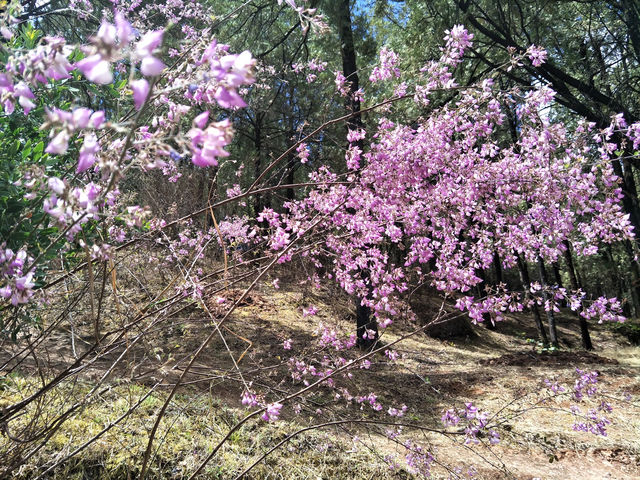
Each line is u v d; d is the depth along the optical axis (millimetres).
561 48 9797
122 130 866
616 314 2672
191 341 5152
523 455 4168
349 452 3533
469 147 2717
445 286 2805
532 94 2436
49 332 2078
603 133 2533
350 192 2693
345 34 8703
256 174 10281
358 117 4281
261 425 3639
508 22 9242
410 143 2609
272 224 2900
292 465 3178
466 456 3926
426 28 8789
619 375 6934
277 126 13320
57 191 1113
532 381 6336
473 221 3141
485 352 10820
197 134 872
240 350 5414
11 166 1972
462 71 9266
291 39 10703
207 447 3053
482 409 5055
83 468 2510
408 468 3459
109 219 1609
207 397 3807
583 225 2740
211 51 1016
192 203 5371
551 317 12656
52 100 2195
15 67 1041
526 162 2650
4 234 1834
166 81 1563
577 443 4449
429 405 5027
